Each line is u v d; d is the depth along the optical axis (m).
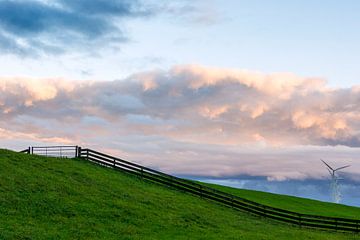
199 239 36.50
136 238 34.34
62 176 47.88
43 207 37.56
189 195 52.38
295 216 52.84
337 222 50.00
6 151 52.66
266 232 42.81
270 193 73.25
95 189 45.59
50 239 31.02
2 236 29.75
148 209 42.66
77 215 37.47
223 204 51.53
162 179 55.09
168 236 36.25
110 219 38.06
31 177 44.59
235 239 37.75
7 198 37.69
